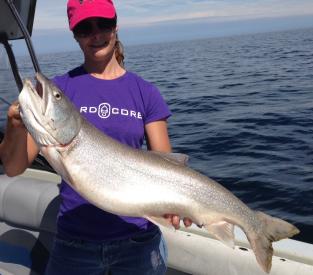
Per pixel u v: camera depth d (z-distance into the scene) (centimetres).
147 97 126
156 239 129
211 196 117
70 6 122
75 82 125
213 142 513
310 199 322
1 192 187
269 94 880
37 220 177
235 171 400
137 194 113
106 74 126
